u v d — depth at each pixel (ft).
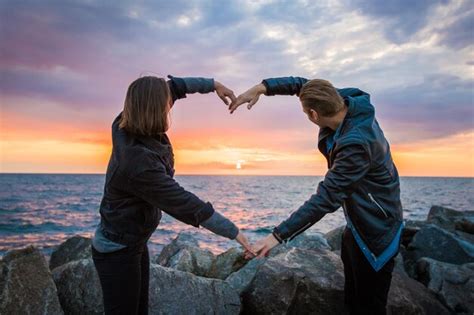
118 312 7.04
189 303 11.72
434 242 18.99
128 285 7.06
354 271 8.67
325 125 8.50
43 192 178.09
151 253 40.96
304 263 12.89
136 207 6.89
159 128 6.91
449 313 13.07
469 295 13.69
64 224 71.05
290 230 7.55
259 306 12.03
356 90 9.04
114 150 6.91
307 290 11.77
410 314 11.69
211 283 12.46
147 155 6.57
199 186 289.53
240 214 92.99
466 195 190.80
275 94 10.59
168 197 6.60
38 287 10.31
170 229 59.98
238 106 10.11
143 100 6.63
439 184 412.16
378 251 8.09
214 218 6.99
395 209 8.15
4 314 9.45
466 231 24.73
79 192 179.93
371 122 7.92
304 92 8.21
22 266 10.37
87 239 18.04
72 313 10.94
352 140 7.52
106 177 7.05
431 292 14.12
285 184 346.13
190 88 9.39
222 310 12.05
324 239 20.98
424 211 102.42
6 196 148.25
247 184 343.46
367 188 7.93
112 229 6.94
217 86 9.84
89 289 11.18
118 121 7.43
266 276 12.29
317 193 7.69
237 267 19.19
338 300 11.67
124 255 6.98
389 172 8.07
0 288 9.74
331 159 8.35
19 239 54.49
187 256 19.72
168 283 11.81
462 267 15.07
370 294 8.46
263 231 62.64
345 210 8.55
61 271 11.62
